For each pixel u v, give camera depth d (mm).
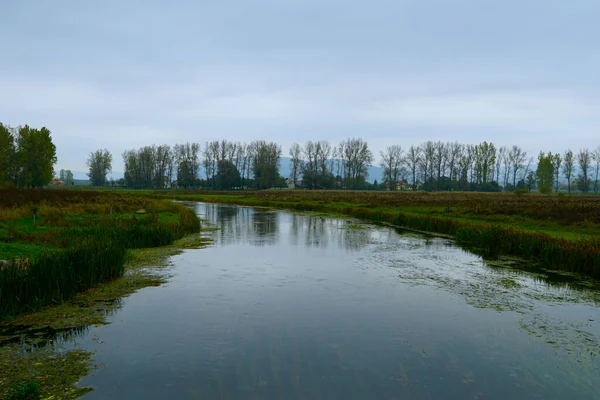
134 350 7227
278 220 33000
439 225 24625
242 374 6410
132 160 133375
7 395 5648
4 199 32344
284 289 11344
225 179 115375
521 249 16531
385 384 6176
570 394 5996
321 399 5715
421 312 9523
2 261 10617
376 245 19484
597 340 8023
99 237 16531
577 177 118000
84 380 6160
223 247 18547
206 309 9508
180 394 5789
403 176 136750
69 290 10094
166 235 18828
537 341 7926
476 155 123938
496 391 6043
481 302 10359
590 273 13188
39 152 78062
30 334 7902
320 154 132625
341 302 10203
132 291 10914
